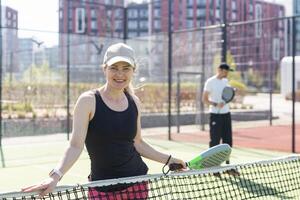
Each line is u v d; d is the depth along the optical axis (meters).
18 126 15.80
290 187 5.05
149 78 19.61
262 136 15.06
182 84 21.16
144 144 3.30
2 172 8.70
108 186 2.96
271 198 5.18
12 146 12.38
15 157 10.50
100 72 19.58
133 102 3.07
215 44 16.78
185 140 13.76
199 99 16.94
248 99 30.45
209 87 8.17
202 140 13.72
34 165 9.47
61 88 19.86
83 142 2.88
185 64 18.22
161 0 18.02
